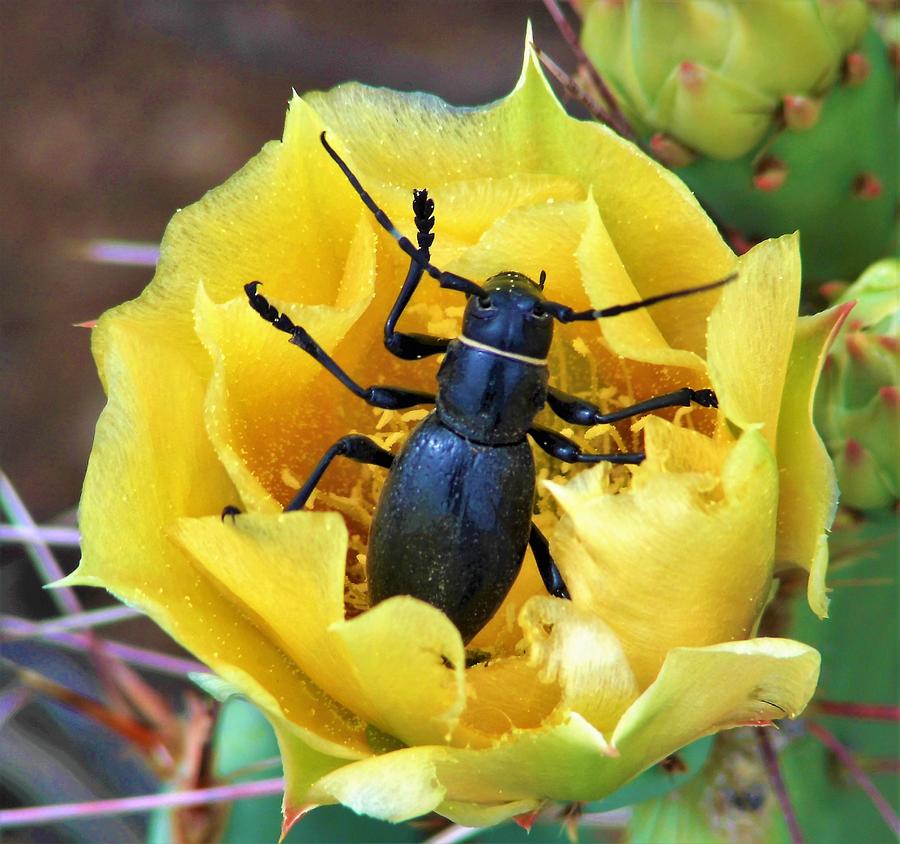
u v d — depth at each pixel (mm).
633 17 244
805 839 257
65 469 509
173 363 224
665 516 211
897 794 263
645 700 208
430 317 238
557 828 269
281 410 231
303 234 230
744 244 258
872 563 260
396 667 210
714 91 243
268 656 222
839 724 260
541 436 233
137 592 214
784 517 224
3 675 412
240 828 260
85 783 411
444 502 222
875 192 252
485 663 224
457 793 216
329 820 259
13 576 474
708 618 216
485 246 228
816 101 246
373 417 237
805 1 242
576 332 238
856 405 243
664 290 229
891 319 242
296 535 209
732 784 249
